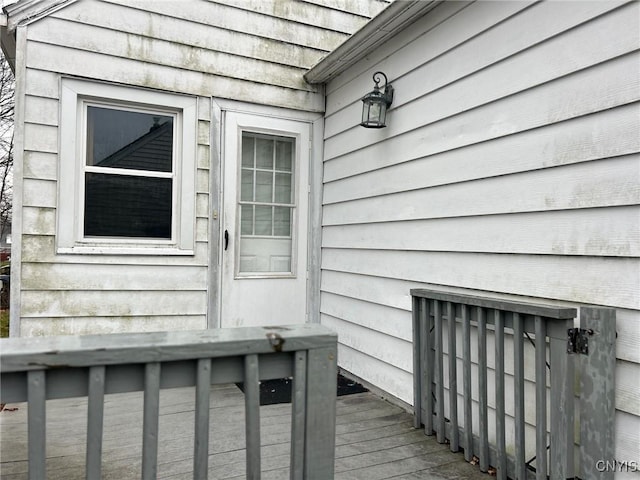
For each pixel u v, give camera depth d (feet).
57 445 7.59
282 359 3.62
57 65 10.44
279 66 12.89
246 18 12.45
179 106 11.69
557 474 5.65
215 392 10.50
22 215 10.15
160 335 3.49
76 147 10.70
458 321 8.29
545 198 6.46
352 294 11.71
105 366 3.17
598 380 5.43
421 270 9.07
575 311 5.64
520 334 6.21
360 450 7.62
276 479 6.57
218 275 12.09
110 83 10.96
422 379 8.45
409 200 9.46
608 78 5.65
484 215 7.51
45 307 10.37
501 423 6.53
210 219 12.01
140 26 11.25
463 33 8.00
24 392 3.06
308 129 13.26
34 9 10.22
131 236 11.31
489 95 7.42
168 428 8.40
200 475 3.38
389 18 9.16
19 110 10.11
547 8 6.45
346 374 12.00
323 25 13.52
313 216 13.32
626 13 5.46
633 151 5.37
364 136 11.21
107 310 10.96
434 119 8.70
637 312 5.32
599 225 5.75
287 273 13.03
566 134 6.16
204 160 11.98
